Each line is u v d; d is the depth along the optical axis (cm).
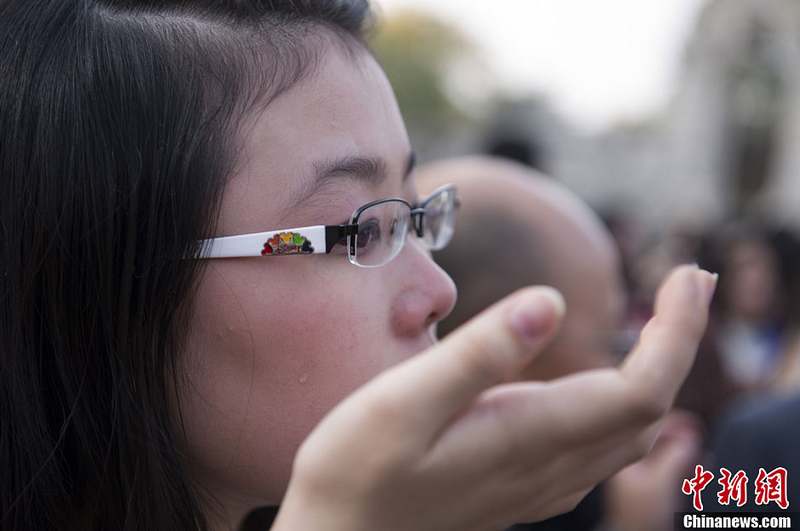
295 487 54
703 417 270
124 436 82
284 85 85
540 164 376
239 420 84
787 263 336
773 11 1540
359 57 94
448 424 53
